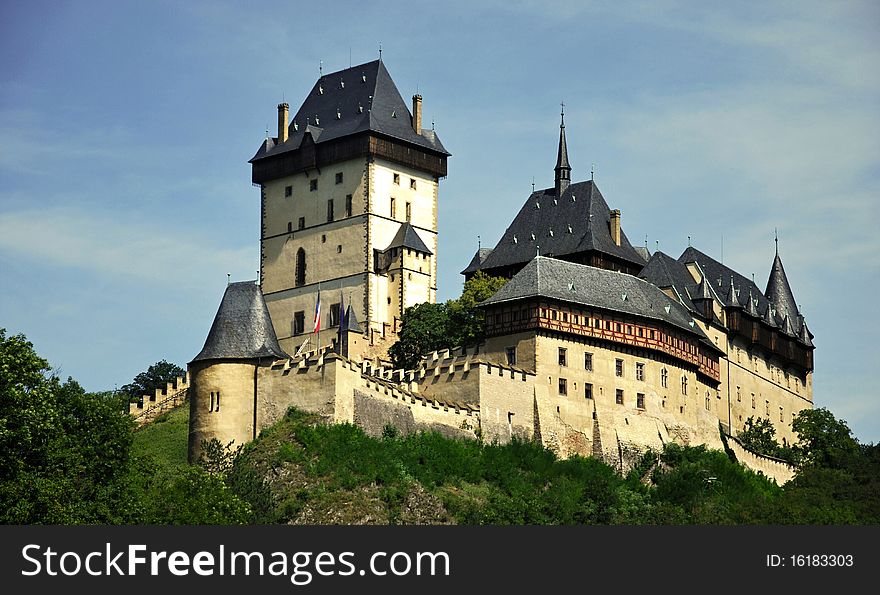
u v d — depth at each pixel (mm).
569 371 176125
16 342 128125
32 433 125375
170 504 135125
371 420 158750
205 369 160125
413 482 153500
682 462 177750
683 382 187625
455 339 189125
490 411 169250
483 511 152125
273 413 158250
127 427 139125
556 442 172875
